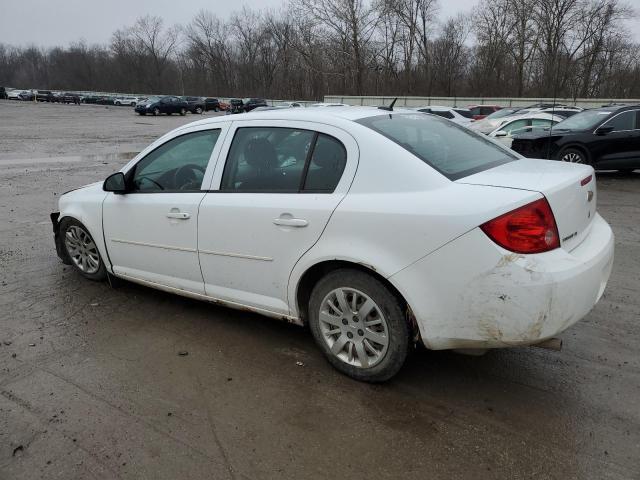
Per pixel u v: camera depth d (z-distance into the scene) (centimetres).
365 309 299
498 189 265
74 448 258
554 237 259
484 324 261
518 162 332
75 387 312
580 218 288
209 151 371
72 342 368
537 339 255
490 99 4053
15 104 6750
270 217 322
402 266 274
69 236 482
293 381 317
